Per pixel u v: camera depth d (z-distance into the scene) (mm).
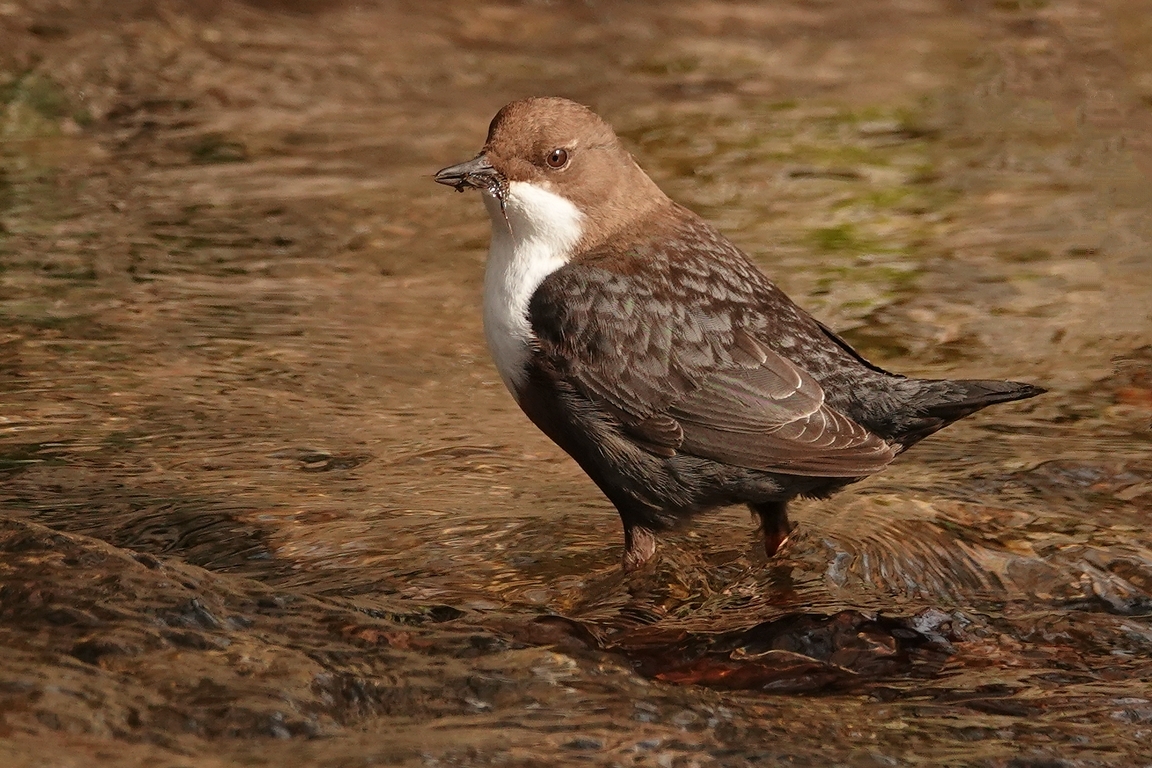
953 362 12531
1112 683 7598
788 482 9070
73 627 7125
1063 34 22078
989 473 10516
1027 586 8938
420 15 22891
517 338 9539
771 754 6590
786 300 9562
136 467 10234
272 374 12062
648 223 9727
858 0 24031
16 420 10914
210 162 17281
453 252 15062
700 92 19984
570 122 9570
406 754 6328
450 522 9633
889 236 15375
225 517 9500
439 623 7871
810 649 8016
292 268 14477
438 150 17797
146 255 14570
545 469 10633
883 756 6625
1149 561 9125
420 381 12125
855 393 9047
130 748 6133
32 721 6246
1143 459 10672
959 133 18406
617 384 9250
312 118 18828
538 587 8859
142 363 12133
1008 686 7551
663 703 7055
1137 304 13711
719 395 9094
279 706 6617
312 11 22672
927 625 8305
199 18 21922
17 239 14781
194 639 7176
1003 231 15500
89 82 19266
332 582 8695
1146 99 19438
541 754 6449
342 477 10258
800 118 18969
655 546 9430
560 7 23469
